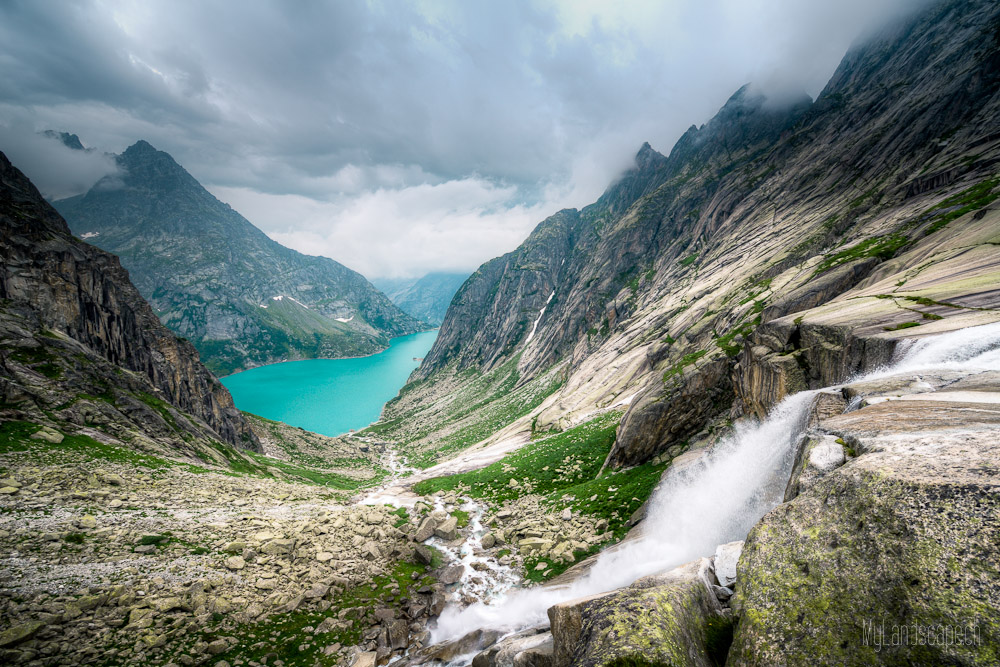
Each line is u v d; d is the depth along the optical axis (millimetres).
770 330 36688
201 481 41000
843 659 5258
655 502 32125
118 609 20609
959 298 26531
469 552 35312
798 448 11516
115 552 24656
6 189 61781
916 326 23469
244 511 35906
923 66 139000
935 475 6102
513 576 30641
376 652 22188
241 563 26516
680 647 6996
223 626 21469
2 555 21781
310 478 73000
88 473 33656
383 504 52031
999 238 36719
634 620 7672
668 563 18969
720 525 18984
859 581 5773
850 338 25828
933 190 78812
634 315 137375
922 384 14086
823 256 77562
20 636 17391
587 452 57281
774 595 6555
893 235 65250
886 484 6402
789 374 30094
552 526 37281
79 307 60000
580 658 7758
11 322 47812
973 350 17203
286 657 20859
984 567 4797
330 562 29625
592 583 22531
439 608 26375
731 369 44812
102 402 47156
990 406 9359
